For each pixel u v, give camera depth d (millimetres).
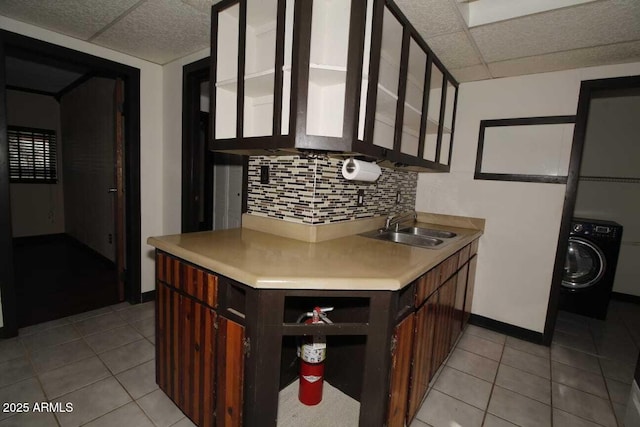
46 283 3094
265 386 1132
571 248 2955
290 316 1617
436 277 1598
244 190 2105
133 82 2506
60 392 1631
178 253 1396
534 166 2371
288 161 1826
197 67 2361
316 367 1556
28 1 1686
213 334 1244
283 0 1317
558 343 2428
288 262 1270
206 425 1321
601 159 3430
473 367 2055
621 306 3260
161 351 1566
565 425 1589
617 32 1661
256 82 1528
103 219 3650
